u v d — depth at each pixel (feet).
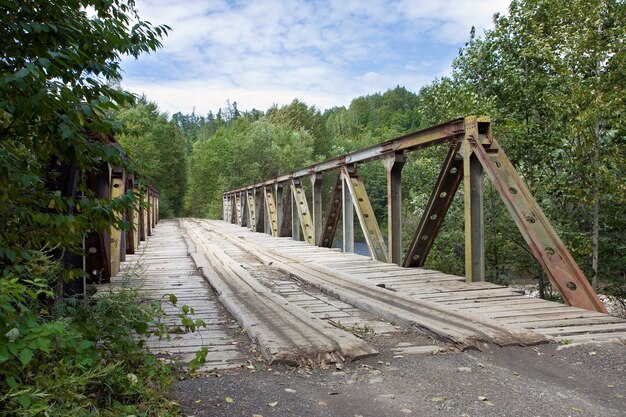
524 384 10.12
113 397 8.50
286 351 11.62
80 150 9.82
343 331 13.58
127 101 9.74
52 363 7.50
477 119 21.86
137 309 10.69
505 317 15.40
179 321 15.89
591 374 10.64
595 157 27.27
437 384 10.16
